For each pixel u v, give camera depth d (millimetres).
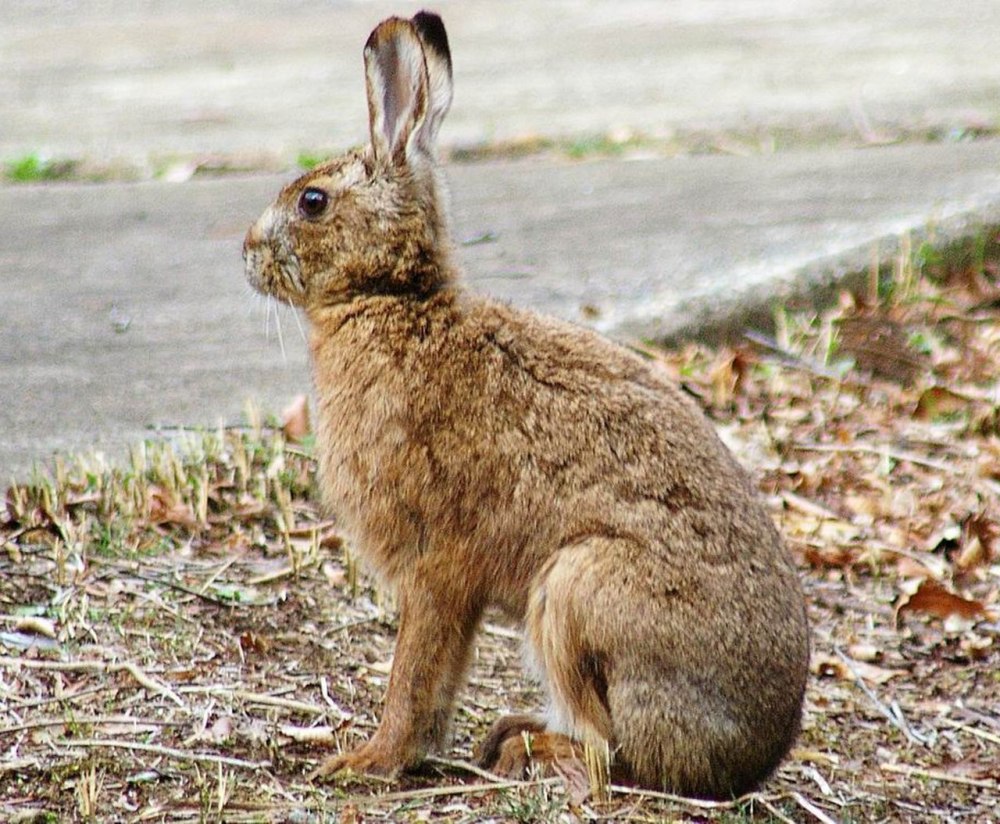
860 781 8305
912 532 11203
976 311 15211
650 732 7375
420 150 8195
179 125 24062
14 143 22969
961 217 16469
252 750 7910
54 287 16094
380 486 7836
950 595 10227
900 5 34375
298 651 9109
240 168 21531
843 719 9031
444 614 7797
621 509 7453
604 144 22062
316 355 8258
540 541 7582
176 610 9383
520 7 36219
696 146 21875
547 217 18062
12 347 14172
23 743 7773
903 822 7840
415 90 8164
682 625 7309
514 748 7840
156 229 18438
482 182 20188
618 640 7332
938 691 9430
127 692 8367
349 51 30484
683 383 13195
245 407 12641
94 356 13938
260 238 8430
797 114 23062
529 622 7664
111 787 7414
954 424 12992
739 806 7484
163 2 37344
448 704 7914
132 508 10531
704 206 18219
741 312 14508
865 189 18469
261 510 10820
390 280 8141
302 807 7273
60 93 27047
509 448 7621
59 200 20141
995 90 24188
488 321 7887
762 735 7504
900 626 10141
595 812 7324
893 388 13648
